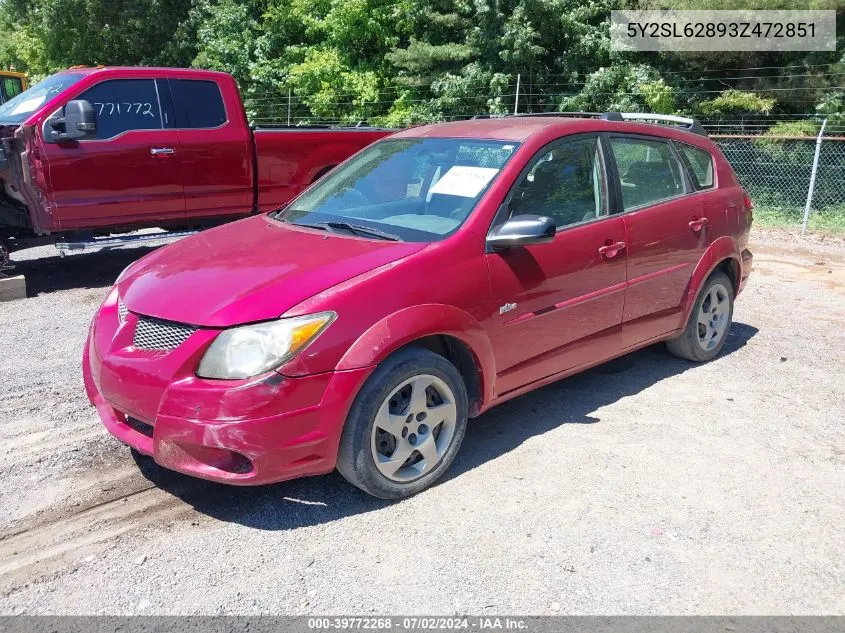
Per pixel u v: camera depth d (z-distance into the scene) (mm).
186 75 7609
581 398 4750
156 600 2795
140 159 7305
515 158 3992
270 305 3127
